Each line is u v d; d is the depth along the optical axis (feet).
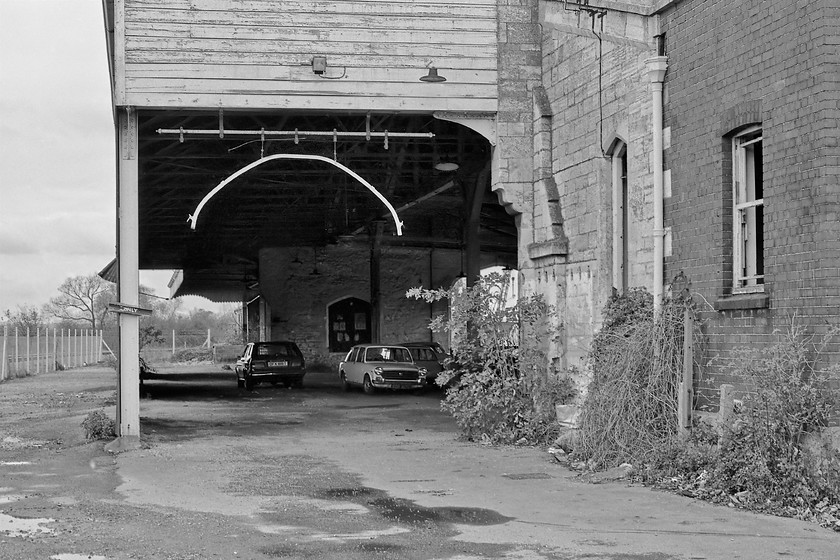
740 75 37.99
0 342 139.64
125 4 55.16
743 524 30.07
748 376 35.22
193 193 91.25
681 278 42.04
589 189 52.31
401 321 137.28
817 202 33.35
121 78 55.11
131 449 51.62
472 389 54.29
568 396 53.06
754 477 33.30
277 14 56.49
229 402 87.35
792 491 32.32
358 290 137.80
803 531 28.96
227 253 144.25
